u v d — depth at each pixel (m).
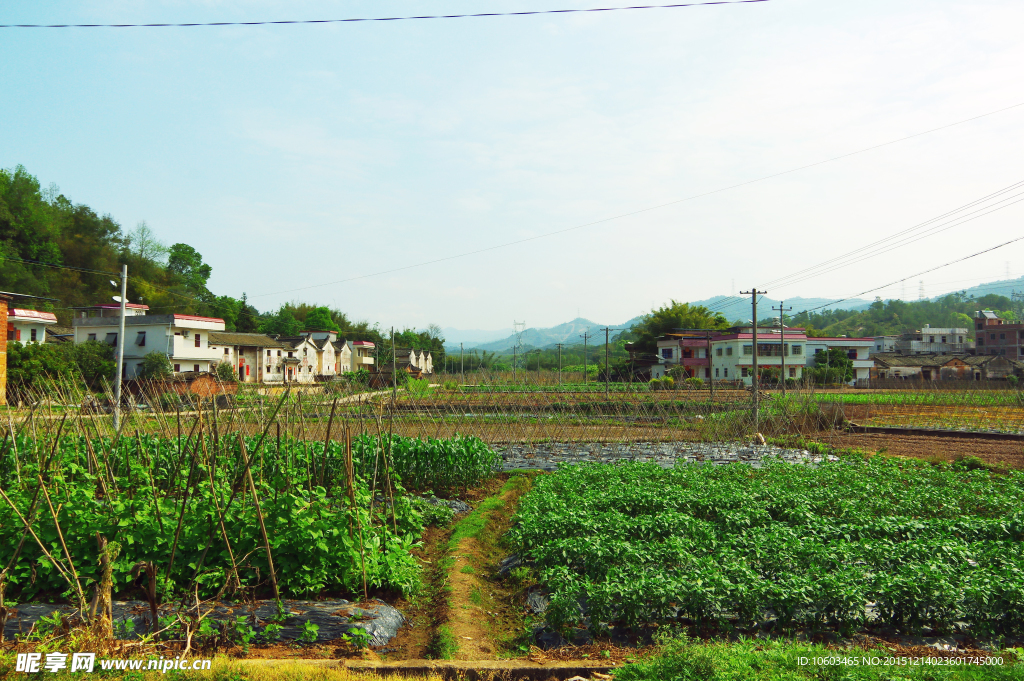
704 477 14.44
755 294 32.44
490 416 28.00
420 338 99.56
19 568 7.52
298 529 7.78
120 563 7.34
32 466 10.42
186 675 5.64
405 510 10.62
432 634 7.18
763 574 7.92
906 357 77.56
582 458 20.47
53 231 61.91
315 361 68.62
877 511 11.42
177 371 48.12
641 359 76.00
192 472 8.35
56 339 51.91
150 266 74.44
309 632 6.73
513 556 9.90
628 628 7.05
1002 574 7.34
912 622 6.80
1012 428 27.48
